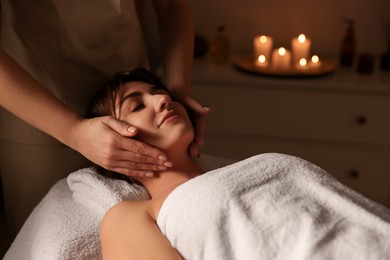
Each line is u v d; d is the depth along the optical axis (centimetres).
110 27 143
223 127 241
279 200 106
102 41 145
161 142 128
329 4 259
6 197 161
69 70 143
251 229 101
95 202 127
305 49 242
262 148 241
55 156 148
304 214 102
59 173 151
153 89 138
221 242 101
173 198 109
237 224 102
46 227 121
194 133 140
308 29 265
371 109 228
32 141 145
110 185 129
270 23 267
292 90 231
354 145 236
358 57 242
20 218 159
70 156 150
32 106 119
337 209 106
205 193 107
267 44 245
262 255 98
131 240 106
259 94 233
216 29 272
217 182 109
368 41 263
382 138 232
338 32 263
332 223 101
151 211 113
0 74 115
